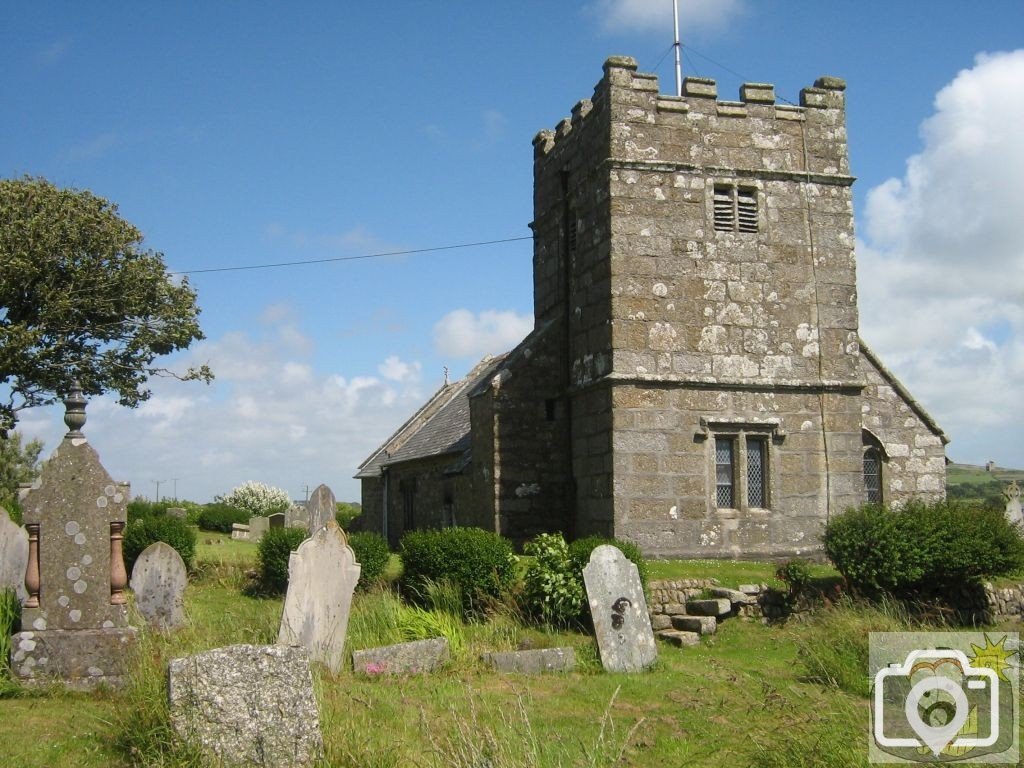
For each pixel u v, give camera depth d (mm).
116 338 39750
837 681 12320
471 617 17609
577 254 23984
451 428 32875
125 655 11062
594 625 14320
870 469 27234
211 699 8547
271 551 20562
